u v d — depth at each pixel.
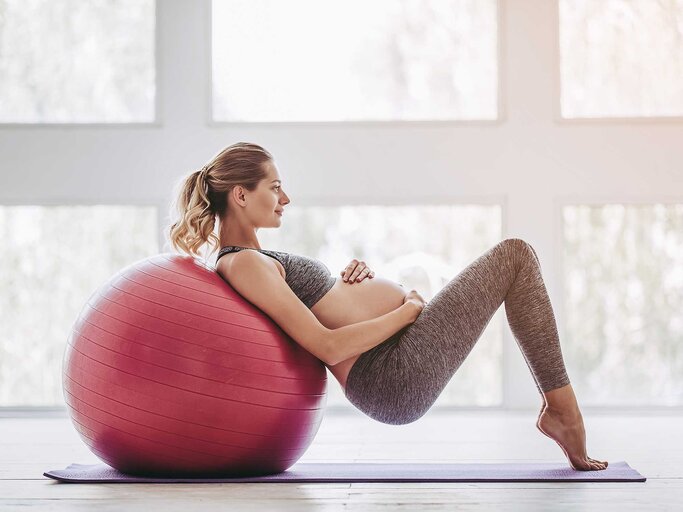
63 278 4.91
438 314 2.32
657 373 4.84
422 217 4.93
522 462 2.79
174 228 2.50
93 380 2.26
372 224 4.93
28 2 4.96
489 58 4.94
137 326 2.24
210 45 4.92
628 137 4.86
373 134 4.89
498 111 4.89
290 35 4.97
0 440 3.56
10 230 4.91
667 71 4.92
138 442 2.27
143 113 4.95
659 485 2.28
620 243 4.88
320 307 2.39
